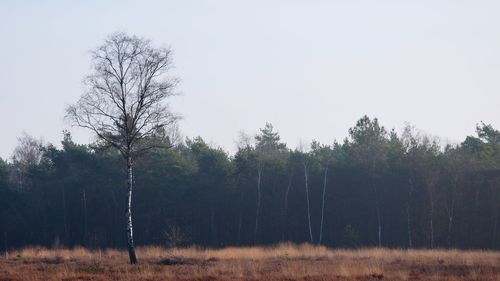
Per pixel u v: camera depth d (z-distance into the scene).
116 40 48.16
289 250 58.53
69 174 92.25
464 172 78.75
